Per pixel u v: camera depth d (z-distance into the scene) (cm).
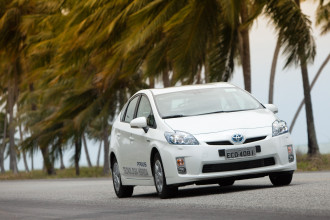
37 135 8044
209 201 1988
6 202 2891
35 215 2016
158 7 4972
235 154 2197
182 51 5053
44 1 7481
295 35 5016
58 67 5875
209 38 5303
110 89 7275
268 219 1434
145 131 2422
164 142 2264
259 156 2217
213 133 2225
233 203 1853
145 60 5816
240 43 5741
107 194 3002
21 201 2884
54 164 8088
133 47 5012
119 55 5644
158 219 1617
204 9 4972
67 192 3441
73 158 8025
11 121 10638
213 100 2456
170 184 2244
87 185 4356
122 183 2675
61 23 6631
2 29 7694
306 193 1964
